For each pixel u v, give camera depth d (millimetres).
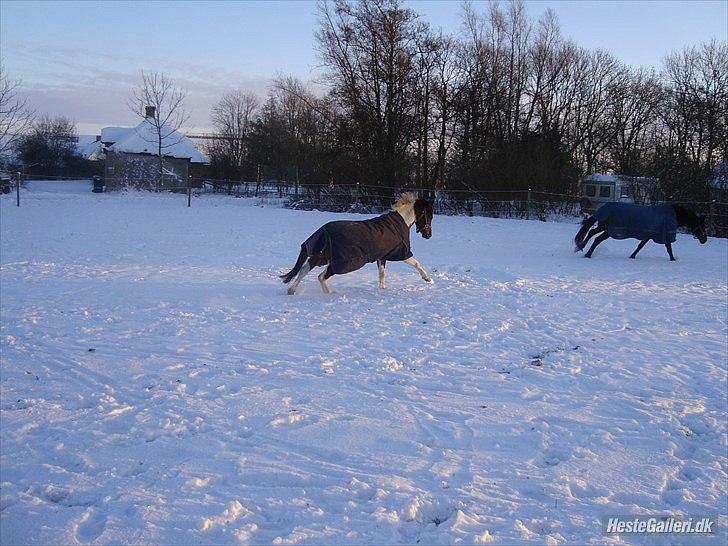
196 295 10445
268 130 51469
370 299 10180
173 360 7051
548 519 3961
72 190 46875
